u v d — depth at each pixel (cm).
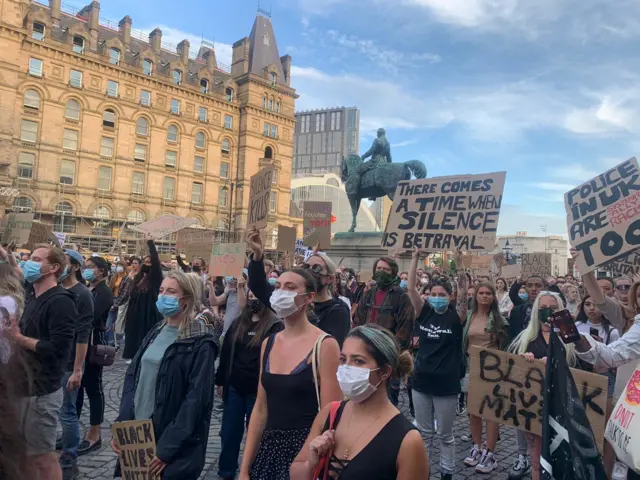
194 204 5791
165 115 5519
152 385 412
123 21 5419
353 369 247
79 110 4878
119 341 1424
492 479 580
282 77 6644
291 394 337
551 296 513
